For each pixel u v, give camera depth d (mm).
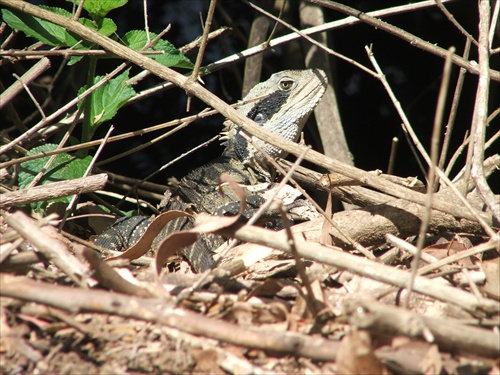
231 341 4453
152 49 8336
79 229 9539
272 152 8898
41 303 4535
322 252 5031
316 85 9031
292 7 12609
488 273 5734
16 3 7836
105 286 5219
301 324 5074
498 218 5875
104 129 14594
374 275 4957
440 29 14734
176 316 4488
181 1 15477
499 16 10617
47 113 13258
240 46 14711
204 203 8664
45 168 7922
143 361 4715
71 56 8516
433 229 6723
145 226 8609
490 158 7539
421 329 4262
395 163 14891
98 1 8375
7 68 13562
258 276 6305
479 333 4410
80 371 4605
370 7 14438
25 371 4605
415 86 15062
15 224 5137
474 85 14273
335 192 7617
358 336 4367
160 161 14906
